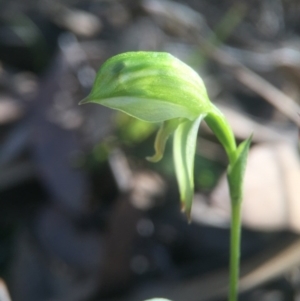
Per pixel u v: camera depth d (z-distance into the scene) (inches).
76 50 10.0
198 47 9.9
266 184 6.8
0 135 8.6
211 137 8.5
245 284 6.5
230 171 4.1
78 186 8.0
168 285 6.9
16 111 8.8
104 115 8.7
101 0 12.3
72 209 7.8
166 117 3.8
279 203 6.7
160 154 4.1
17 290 7.1
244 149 4.1
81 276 7.1
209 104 3.9
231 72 9.3
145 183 8.0
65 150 8.4
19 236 7.7
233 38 11.9
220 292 6.6
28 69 10.8
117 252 6.9
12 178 8.2
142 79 3.6
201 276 6.9
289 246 6.6
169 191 8.0
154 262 7.2
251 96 9.9
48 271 7.2
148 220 7.5
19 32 10.8
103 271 6.9
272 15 13.5
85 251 7.3
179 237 7.5
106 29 11.6
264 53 11.5
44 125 8.6
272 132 8.5
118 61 3.6
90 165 8.1
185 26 10.5
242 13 12.9
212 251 7.3
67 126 8.6
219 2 13.3
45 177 8.1
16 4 11.7
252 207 6.6
